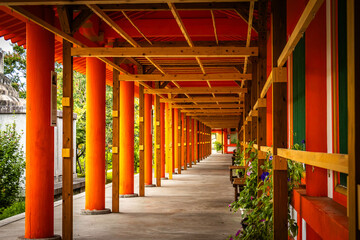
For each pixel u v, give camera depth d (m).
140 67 9.57
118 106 7.67
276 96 2.79
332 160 1.38
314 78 3.52
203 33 7.21
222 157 34.28
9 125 10.90
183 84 13.98
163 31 7.21
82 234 5.82
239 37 8.38
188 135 21.59
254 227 3.86
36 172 5.35
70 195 5.34
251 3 4.50
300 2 4.52
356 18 1.16
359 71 1.17
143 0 2.87
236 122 29.09
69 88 5.40
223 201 8.97
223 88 9.63
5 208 9.12
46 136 5.37
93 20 6.99
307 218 3.18
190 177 15.25
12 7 3.71
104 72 7.41
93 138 7.36
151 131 12.20
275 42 2.96
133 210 7.81
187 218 6.99
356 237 1.17
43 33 5.34
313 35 3.53
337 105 3.15
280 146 2.79
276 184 2.80
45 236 5.38
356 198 1.17
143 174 9.83
